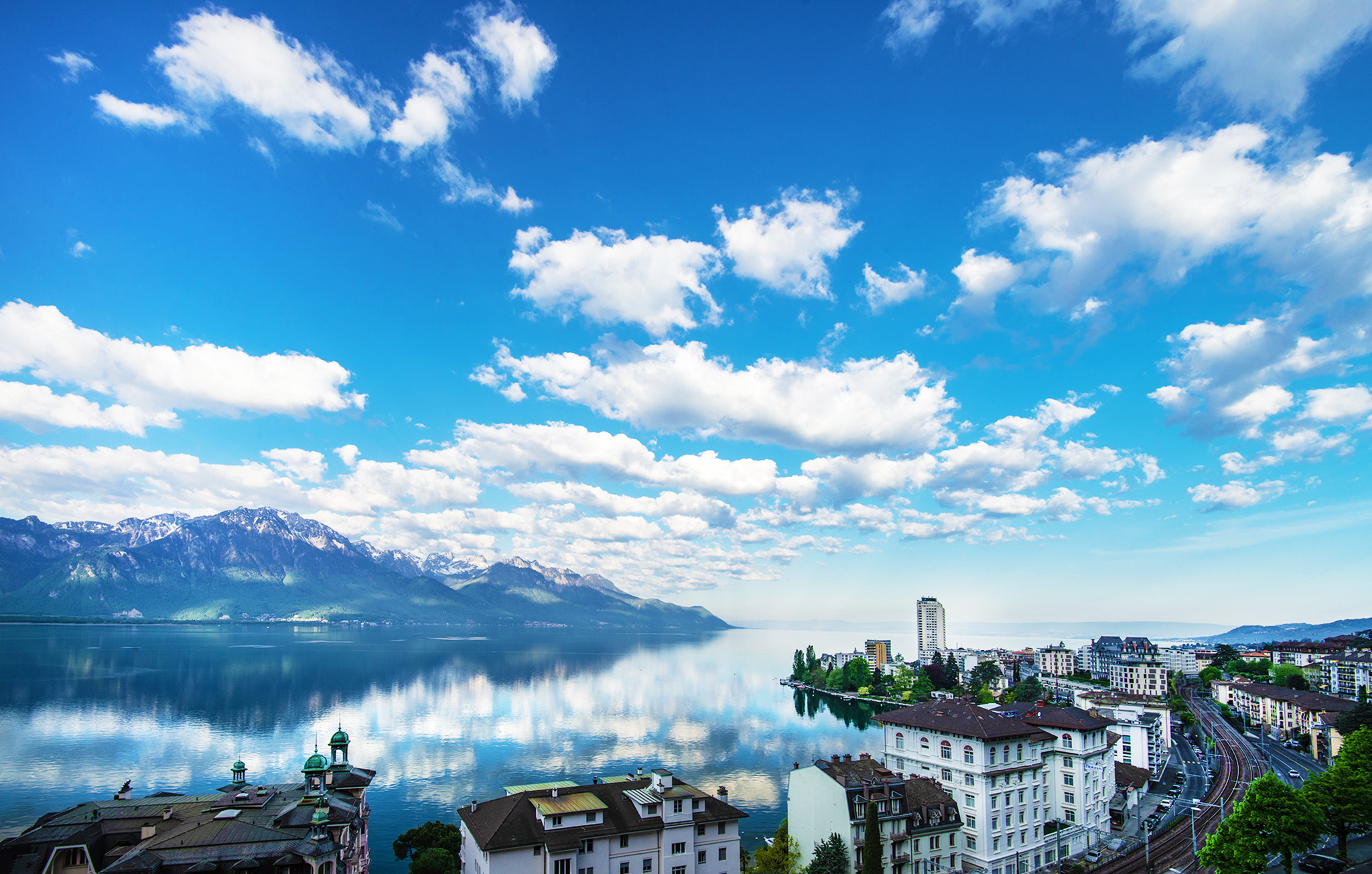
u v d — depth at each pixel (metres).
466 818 103.38
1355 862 112.75
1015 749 128.88
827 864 109.00
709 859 103.62
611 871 96.56
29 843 86.12
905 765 139.00
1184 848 129.50
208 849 83.62
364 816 108.56
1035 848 127.00
